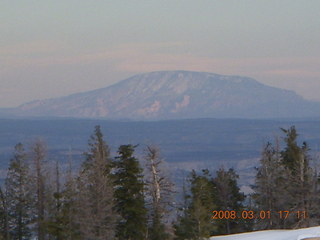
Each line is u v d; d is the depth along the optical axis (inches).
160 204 2623.0
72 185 2497.5
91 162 2664.9
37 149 2906.0
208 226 2650.1
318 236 2175.2
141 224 2576.3
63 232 2438.5
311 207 2915.8
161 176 2635.3
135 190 2573.8
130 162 2568.9
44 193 2864.2
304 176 2935.5
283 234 2407.7
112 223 2517.2
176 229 2659.9
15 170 2977.4
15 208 2972.4
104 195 2495.1
